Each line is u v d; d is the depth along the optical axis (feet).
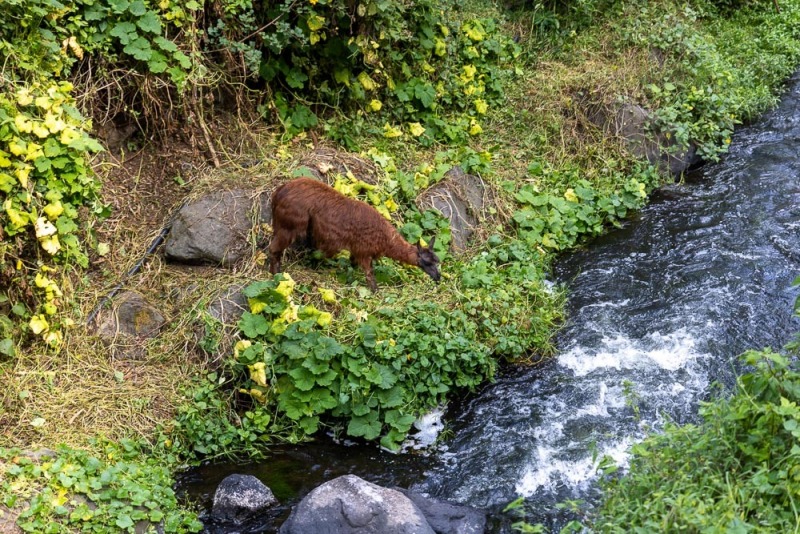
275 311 19.04
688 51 30.76
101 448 16.71
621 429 17.89
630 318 21.48
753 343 20.20
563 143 27.96
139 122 22.47
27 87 19.33
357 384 18.17
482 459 17.51
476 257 22.98
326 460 17.69
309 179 20.25
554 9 32.45
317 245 20.44
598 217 25.82
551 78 29.71
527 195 25.32
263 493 16.30
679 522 12.52
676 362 19.71
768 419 13.55
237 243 20.84
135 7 21.39
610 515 13.66
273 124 24.61
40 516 14.35
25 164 18.40
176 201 22.03
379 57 25.32
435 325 19.67
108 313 19.35
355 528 14.71
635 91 29.09
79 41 20.98
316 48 24.76
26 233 18.60
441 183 24.17
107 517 14.78
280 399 18.25
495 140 27.78
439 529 15.38
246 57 23.20
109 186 21.62
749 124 31.37
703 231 24.98
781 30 36.06
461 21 30.25
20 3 19.20
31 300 18.54
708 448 14.21
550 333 21.02
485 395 19.35
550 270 23.81
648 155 28.37
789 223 24.71
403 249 20.53
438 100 27.71
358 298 20.47
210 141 22.98
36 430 16.78
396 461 17.66
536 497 16.40
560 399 18.93
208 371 18.75
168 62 21.99
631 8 32.55
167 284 20.21
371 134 25.55
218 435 17.83
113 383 18.20
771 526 12.43
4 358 17.90
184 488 16.79
